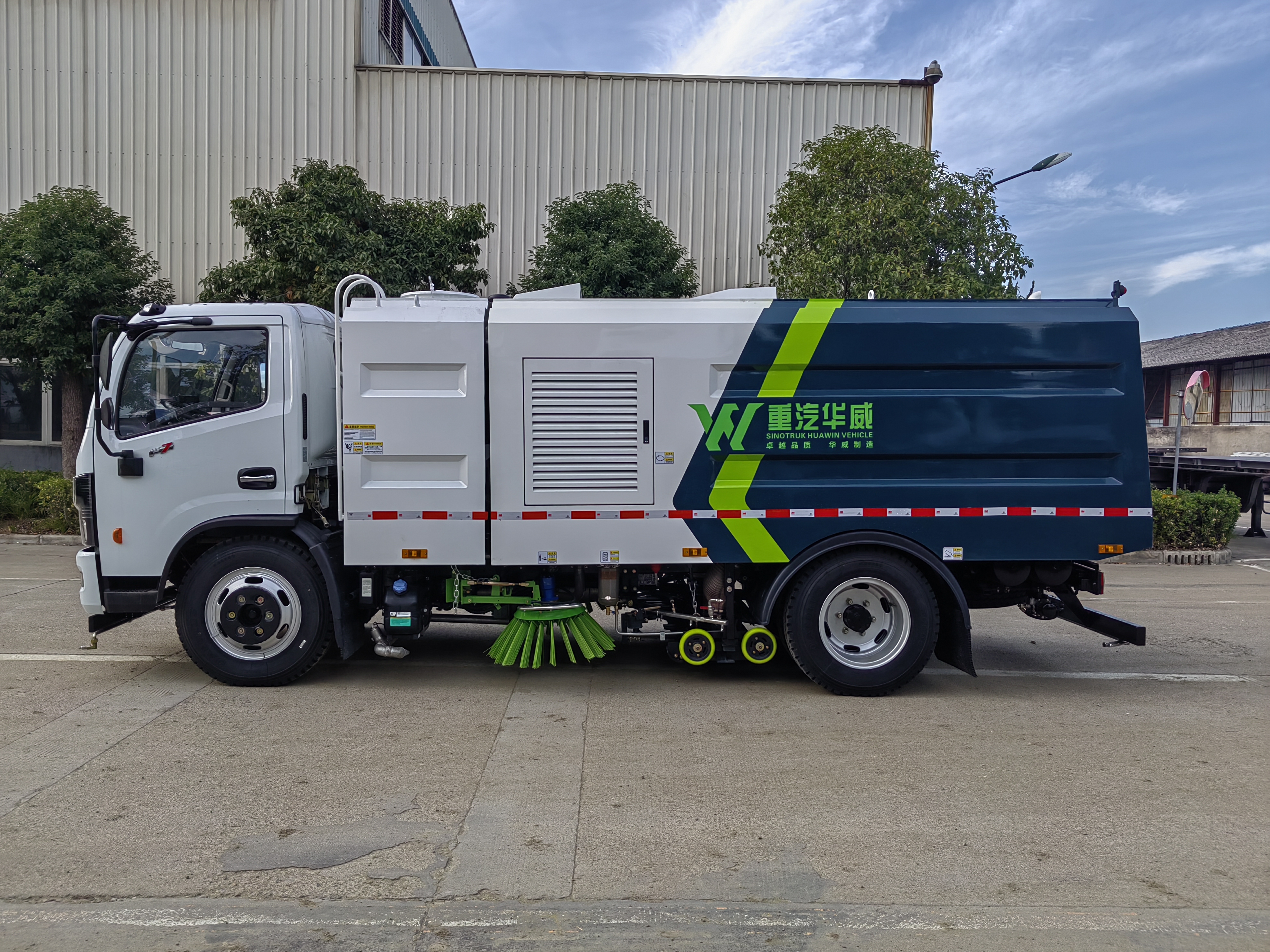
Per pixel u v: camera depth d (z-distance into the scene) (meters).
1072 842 3.72
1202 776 4.48
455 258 12.96
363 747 4.75
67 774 4.32
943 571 5.74
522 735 4.99
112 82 15.78
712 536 5.73
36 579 9.94
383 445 5.63
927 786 4.32
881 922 3.10
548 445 5.67
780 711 5.52
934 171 11.91
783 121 16.28
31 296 12.06
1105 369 5.78
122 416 5.77
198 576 5.75
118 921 3.03
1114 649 7.40
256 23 15.78
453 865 3.45
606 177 16.16
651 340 5.66
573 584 6.14
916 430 5.71
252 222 12.19
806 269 11.70
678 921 3.08
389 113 15.95
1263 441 26.89
